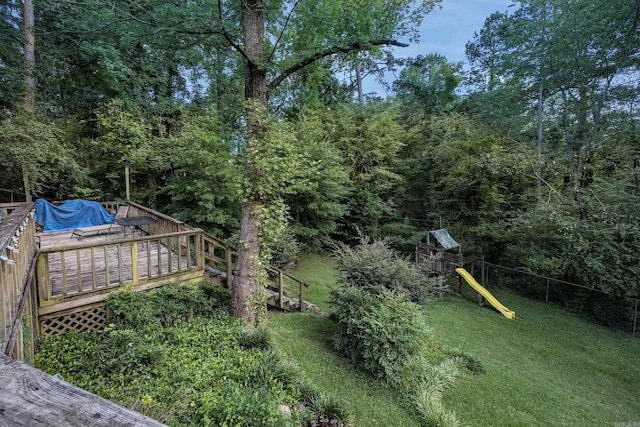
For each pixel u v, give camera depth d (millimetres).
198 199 9102
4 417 670
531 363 6789
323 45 5789
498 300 10828
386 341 4977
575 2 9430
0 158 7613
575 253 9445
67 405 706
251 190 5508
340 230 15547
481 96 12445
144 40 5789
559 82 10375
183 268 5809
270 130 5480
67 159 8875
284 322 6699
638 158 9492
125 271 5445
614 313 8906
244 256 5680
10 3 9977
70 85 11383
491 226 12609
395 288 6336
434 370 5434
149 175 11227
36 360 3617
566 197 10555
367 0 5270
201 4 5547
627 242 8867
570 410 5094
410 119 18953
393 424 4078
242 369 4008
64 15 9602
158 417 2975
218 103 11125
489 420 4602
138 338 4074
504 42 11664
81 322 4434
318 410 3811
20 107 8328
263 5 5297
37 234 7875
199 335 4738
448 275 11391
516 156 11102
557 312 9875
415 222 15836
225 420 3061
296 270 11367
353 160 14828
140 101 10875
